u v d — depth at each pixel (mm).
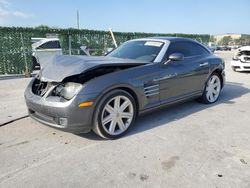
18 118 4059
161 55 3896
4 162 2668
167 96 3932
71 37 12086
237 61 9695
